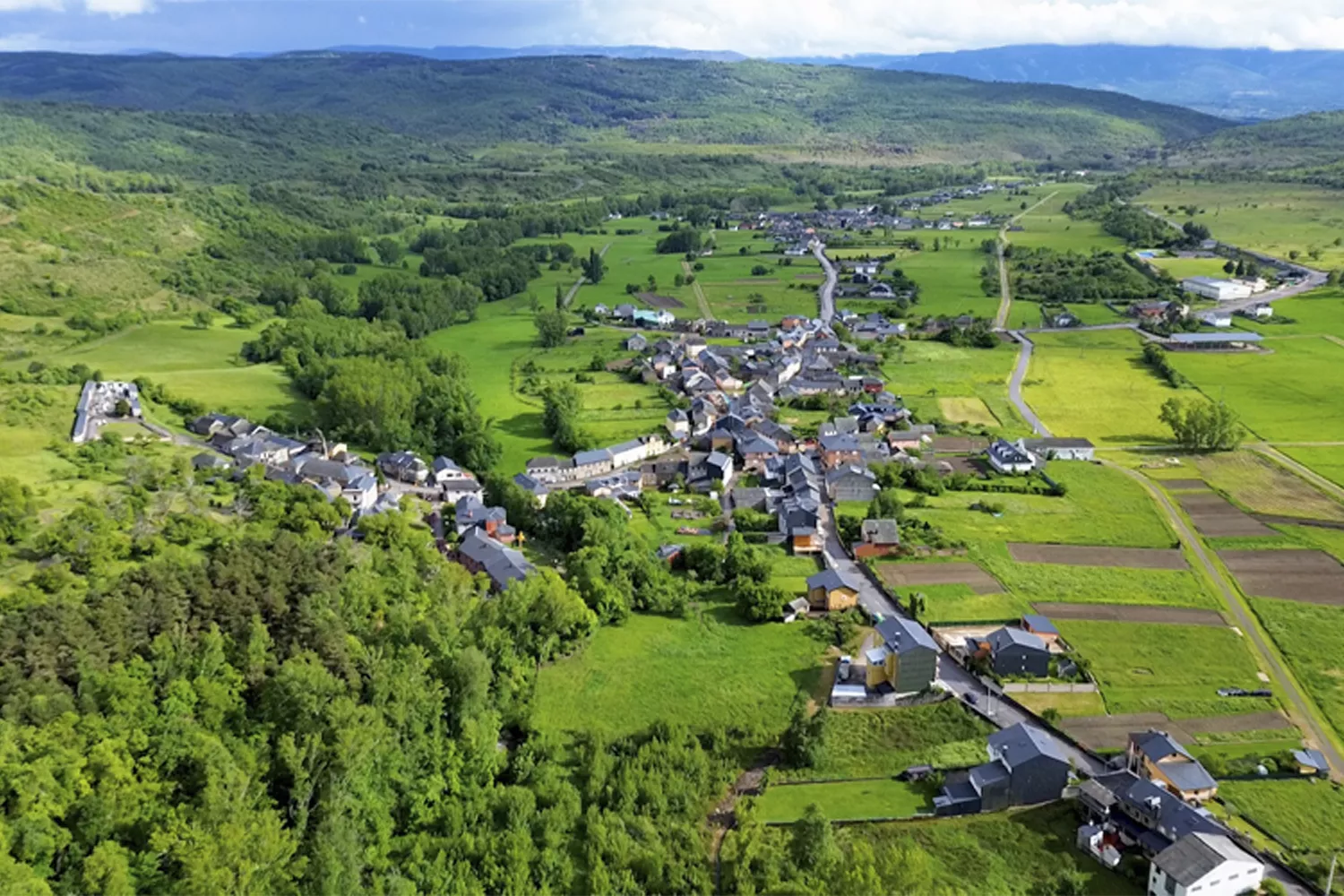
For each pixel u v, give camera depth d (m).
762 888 97.69
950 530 184.38
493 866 98.12
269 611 122.69
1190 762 108.88
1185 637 142.62
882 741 121.56
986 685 131.88
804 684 134.00
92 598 114.81
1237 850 94.00
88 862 80.44
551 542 185.88
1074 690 129.62
